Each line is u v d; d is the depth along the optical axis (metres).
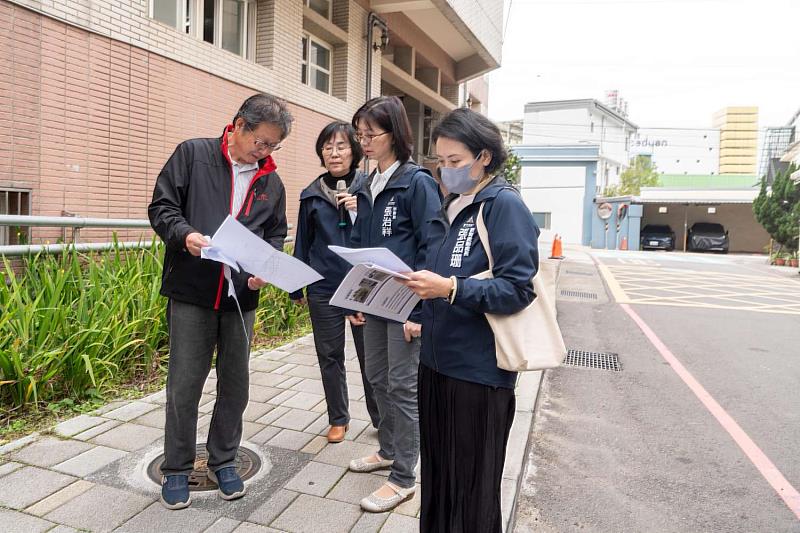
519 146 33.75
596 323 8.30
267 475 2.90
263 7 8.11
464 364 1.93
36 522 2.38
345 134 3.24
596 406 4.64
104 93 5.63
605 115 48.03
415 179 2.84
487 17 13.47
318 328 3.27
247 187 2.62
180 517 2.48
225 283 2.51
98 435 3.23
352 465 2.96
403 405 2.65
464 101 17.91
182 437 2.55
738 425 4.26
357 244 3.09
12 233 4.96
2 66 4.70
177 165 2.46
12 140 4.80
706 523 2.88
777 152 45.03
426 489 2.12
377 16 10.86
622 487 3.25
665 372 5.71
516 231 1.83
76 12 5.28
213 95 7.05
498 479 1.96
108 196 5.72
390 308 2.28
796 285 14.14
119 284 4.35
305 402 3.96
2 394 3.40
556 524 2.84
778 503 3.10
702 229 30.72
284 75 8.38
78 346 3.66
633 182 45.12
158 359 4.40
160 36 6.25
